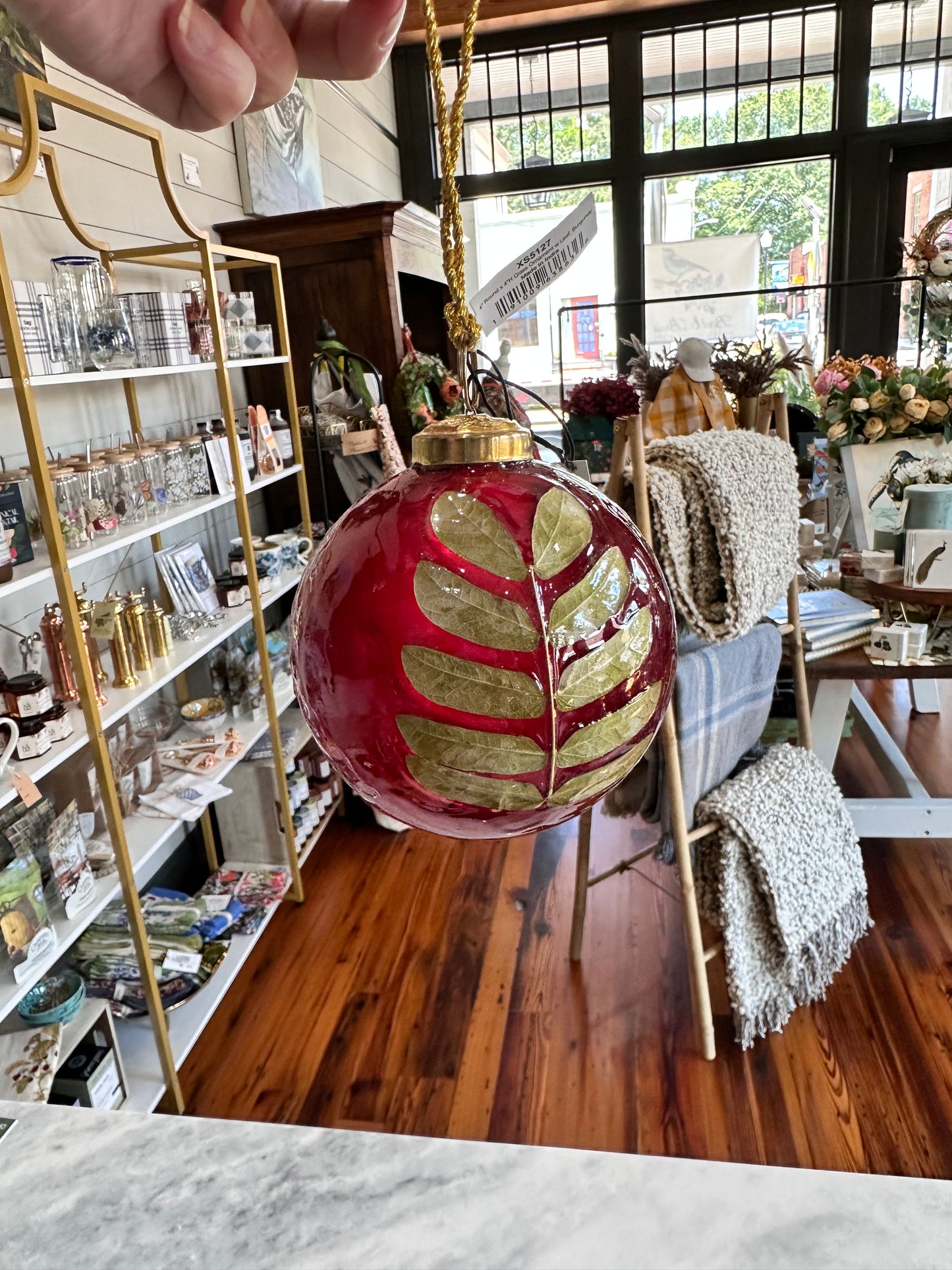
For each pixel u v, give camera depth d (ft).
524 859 8.73
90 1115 2.23
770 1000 6.21
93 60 1.30
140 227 7.94
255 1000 7.02
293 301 9.77
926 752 10.20
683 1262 1.78
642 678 1.45
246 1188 2.01
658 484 4.95
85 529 5.69
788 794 6.15
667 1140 5.51
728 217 16.17
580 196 16.44
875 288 15.78
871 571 7.21
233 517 9.68
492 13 14.65
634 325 16.44
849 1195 1.89
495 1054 6.29
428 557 1.32
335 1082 6.16
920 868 8.13
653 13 15.05
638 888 8.05
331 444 9.07
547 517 1.36
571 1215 1.89
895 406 7.82
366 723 1.40
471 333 1.64
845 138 15.17
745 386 8.74
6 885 4.85
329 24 1.57
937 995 6.55
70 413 6.97
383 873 8.70
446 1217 1.91
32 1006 5.62
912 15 14.51
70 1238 1.92
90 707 5.28
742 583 5.16
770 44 15.03
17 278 6.30
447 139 1.53
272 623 10.14
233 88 1.38
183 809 6.59
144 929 5.74
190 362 7.07
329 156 13.04
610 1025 6.48
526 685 1.31
